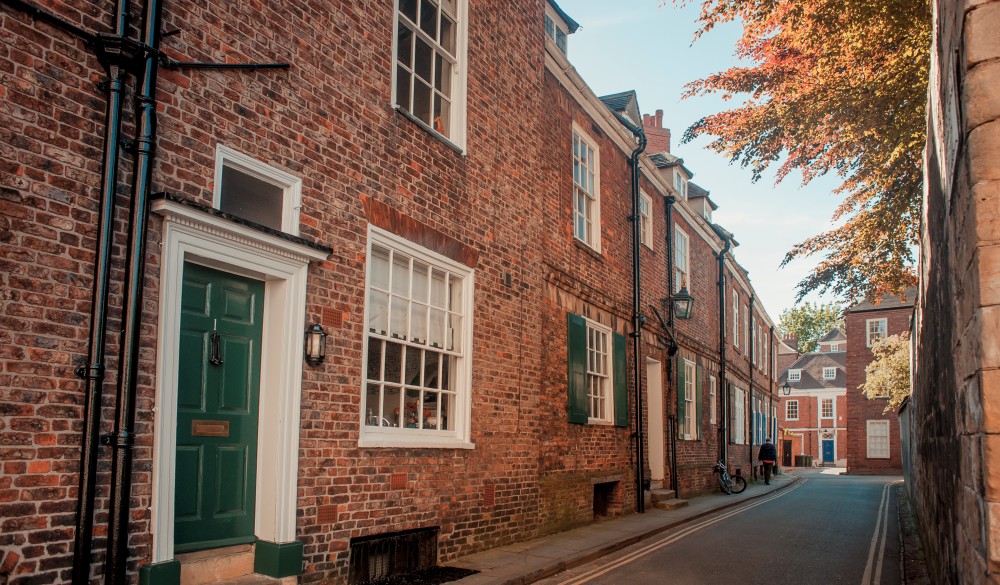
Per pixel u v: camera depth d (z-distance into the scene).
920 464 11.48
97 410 4.86
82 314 4.88
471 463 8.94
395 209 7.88
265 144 6.37
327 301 6.92
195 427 5.85
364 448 7.24
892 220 12.31
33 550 4.52
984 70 3.18
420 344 8.30
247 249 6.10
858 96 10.52
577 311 12.70
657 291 17.45
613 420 13.85
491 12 10.12
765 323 34.75
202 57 5.86
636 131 15.84
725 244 23.67
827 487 25.61
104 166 5.04
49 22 4.80
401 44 8.46
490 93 9.95
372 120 7.65
